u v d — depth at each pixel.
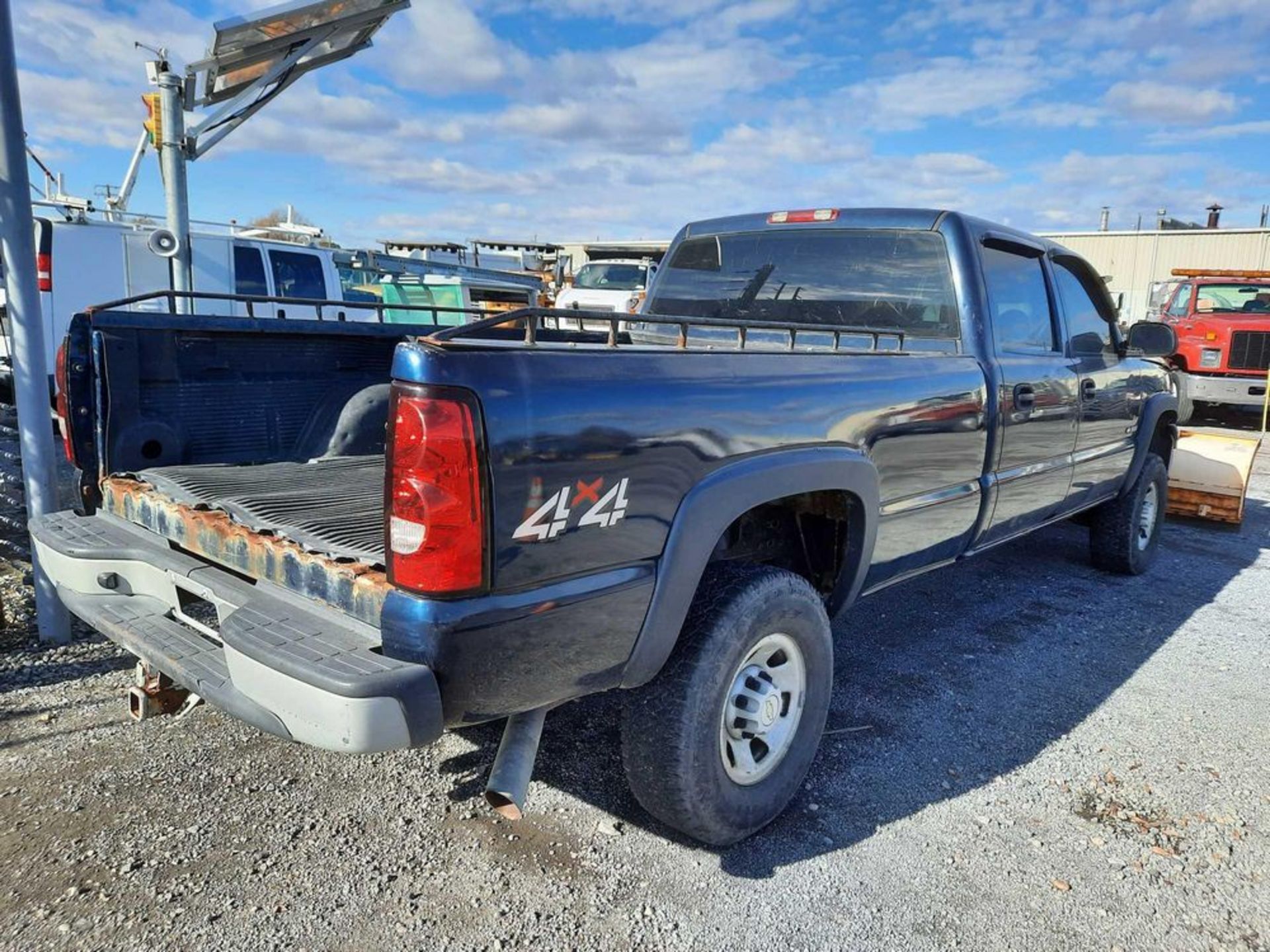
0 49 3.70
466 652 1.99
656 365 2.34
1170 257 32.22
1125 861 2.79
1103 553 5.84
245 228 11.49
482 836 2.80
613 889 2.57
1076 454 4.70
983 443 3.74
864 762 3.35
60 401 3.26
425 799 3.01
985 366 3.74
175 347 3.47
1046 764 3.38
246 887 2.52
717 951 2.35
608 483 2.18
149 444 3.41
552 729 3.52
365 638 2.12
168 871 2.58
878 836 2.88
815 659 2.90
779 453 2.66
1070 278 4.76
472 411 1.94
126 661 3.96
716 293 4.63
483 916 2.44
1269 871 2.77
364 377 4.17
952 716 3.76
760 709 2.71
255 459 3.78
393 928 2.38
